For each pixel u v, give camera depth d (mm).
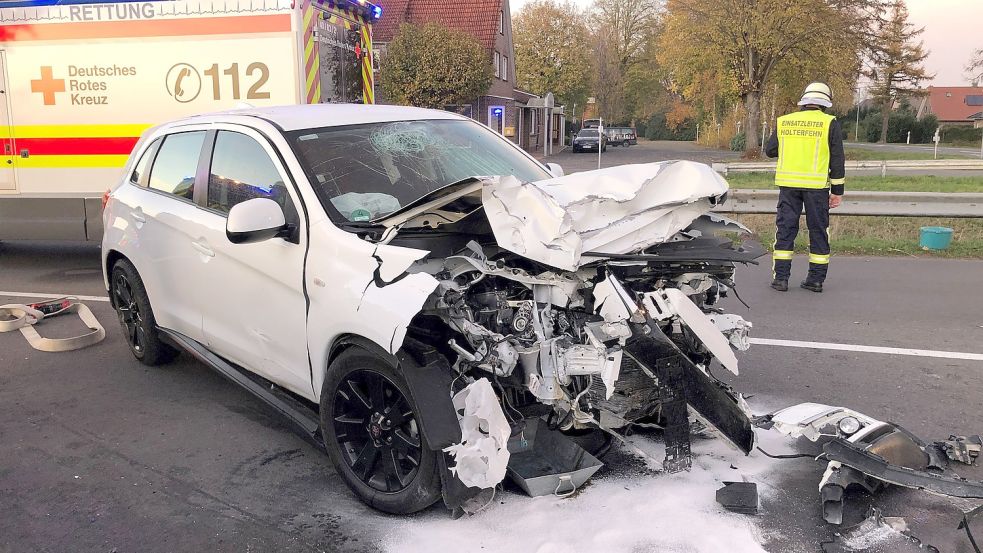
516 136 43875
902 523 3088
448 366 3121
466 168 4336
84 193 8594
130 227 5109
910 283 7711
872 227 10555
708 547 2967
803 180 7188
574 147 46125
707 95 41188
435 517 3246
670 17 38406
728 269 3686
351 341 3314
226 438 4219
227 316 4219
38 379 5207
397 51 29312
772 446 3871
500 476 2957
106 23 8188
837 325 6199
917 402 4516
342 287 3295
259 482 3684
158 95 8195
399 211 3391
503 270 3260
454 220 3670
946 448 3758
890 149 49094
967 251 9219
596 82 64250
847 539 2977
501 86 39750
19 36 8430
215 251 4191
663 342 3219
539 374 3168
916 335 5887
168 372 5336
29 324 6492
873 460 3209
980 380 4875
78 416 4547
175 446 4113
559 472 3375
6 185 8789
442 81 29141
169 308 4844
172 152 4883
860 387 4777
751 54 35031
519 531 3098
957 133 62875
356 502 3453
